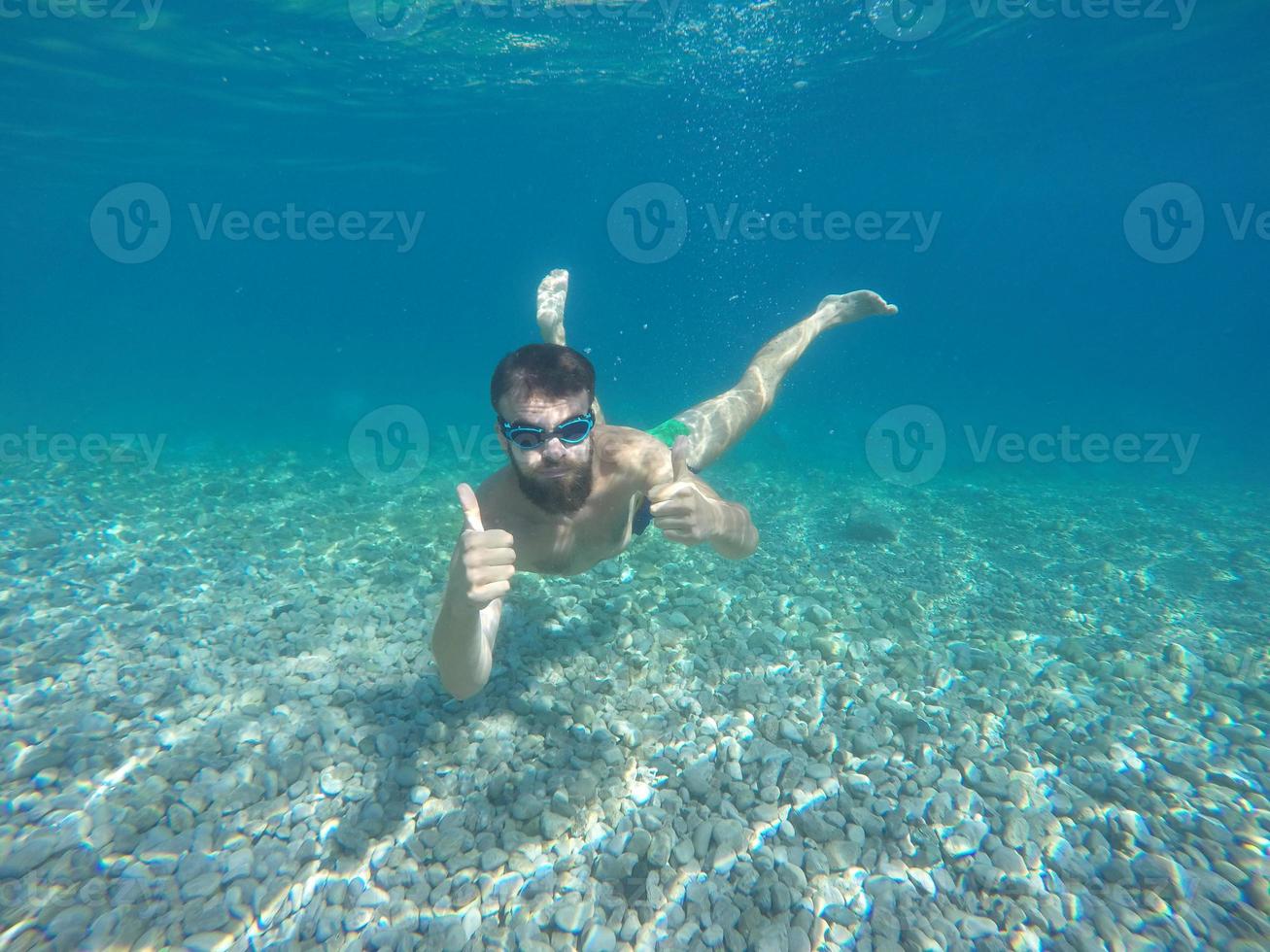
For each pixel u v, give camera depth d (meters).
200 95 17.19
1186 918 2.74
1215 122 25.28
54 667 4.57
